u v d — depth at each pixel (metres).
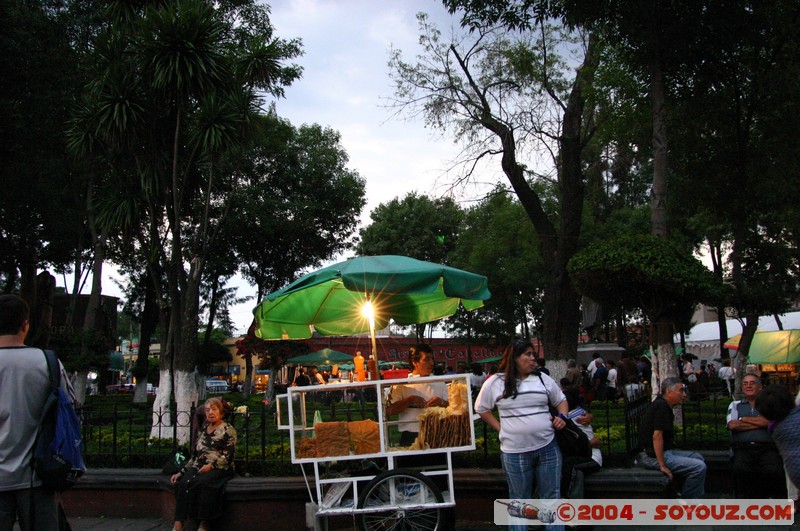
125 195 12.41
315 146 31.31
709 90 13.24
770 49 12.91
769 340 18.67
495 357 43.09
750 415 6.64
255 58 12.47
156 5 12.12
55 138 18.61
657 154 11.45
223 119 11.56
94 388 48.53
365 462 6.46
